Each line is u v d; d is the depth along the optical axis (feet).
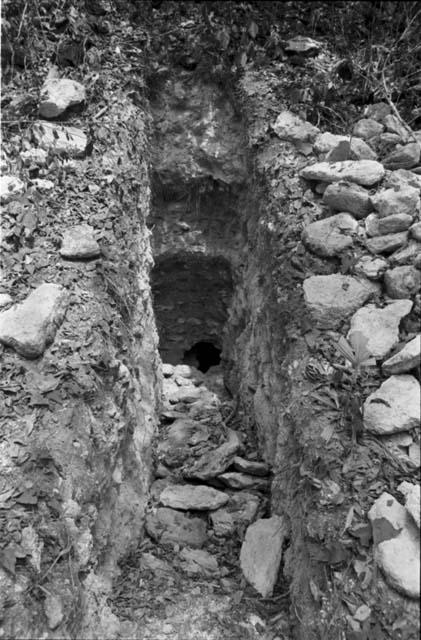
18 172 13.51
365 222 12.05
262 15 19.33
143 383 13.42
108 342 10.71
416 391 8.79
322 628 7.97
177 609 9.71
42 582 7.73
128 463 11.34
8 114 15.07
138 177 15.07
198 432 14.57
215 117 18.40
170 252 18.89
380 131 15.05
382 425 8.57
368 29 19.27
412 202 11.78
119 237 12.73
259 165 15.14
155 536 11.37
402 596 7.14
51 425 9.09
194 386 17.95
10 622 7.26
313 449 8.98
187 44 18.42
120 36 18.03
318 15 19.20
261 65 17.60
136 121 15.89
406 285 10.41
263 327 14.05
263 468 12.86
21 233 11.91
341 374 9.44
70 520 8.37
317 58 17.66
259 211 15.29
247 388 15.19
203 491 12.50
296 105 16.06
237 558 11.09
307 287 10.95
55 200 12.85
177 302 20.27
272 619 9.55
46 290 10.61
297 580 9.45
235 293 18.48
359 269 11.09
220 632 9.31
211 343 21.33
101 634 8.60
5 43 16.31
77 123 15.16
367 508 8.11
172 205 18.84
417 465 8.25
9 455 8.67
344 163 13.17
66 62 16.79
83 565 8.42
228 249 18.75
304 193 13.30
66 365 9.82
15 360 9.82
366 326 9.98
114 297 11.66
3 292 10.95
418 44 17.40
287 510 10.65
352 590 7.70
